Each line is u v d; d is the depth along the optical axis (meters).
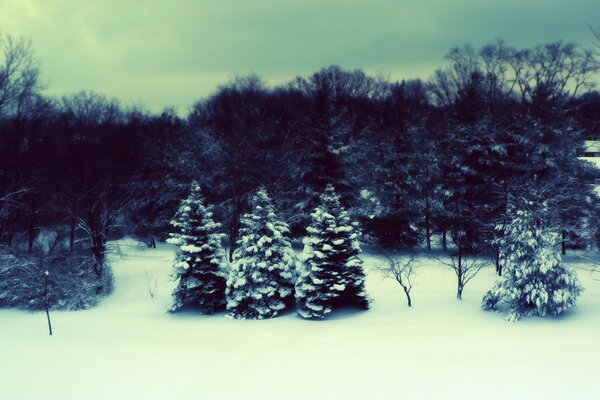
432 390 12.33
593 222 30.27
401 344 17.12
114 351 16.81
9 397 12.23
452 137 34.81
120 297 28.28
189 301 26.00
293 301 25.11
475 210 32.88
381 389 12.50
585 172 32.66
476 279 28.77
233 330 20.69
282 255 24.06
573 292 20.44
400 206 35.66
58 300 26.25
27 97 33.72
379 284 28.34
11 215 34.91
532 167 32.28
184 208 24.69
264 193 24.66
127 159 36.09
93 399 12.09
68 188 31.16
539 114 32.78
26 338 19.00
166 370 14.45
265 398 12.05
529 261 20.70
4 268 26.70
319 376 13.68
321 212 23.38
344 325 20.92
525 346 16.25
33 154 34.47
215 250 24.89
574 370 13.52
